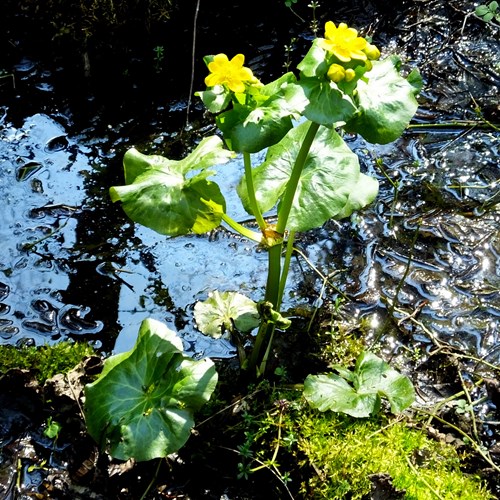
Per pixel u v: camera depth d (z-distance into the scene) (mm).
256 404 789
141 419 722
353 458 740
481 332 855
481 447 765
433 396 812
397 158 1021
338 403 754
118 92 1110
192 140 1052
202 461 765
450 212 957
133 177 779
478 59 1117
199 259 932
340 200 781
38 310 890
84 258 936
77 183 1008
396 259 920
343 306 883
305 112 682
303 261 925
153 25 1132
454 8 1170
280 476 732
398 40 1147
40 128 1071
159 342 757
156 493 753
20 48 1142
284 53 1146
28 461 774
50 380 800
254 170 818
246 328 834
